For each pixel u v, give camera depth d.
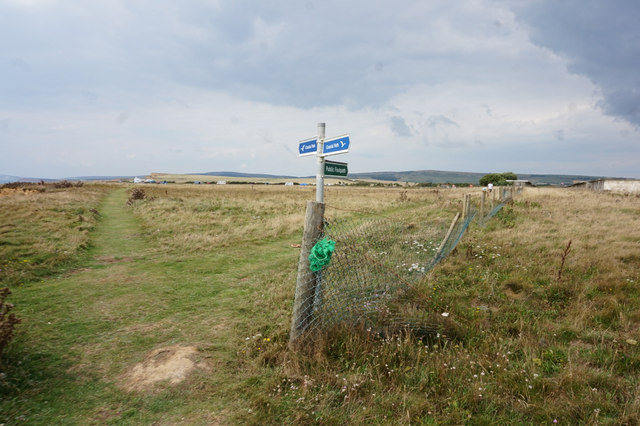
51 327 4.48
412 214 14.78
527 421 2.76
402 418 2.74
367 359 3.54
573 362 3.56
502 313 4.87
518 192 26.70
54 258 7.80
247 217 16.25
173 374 3.37
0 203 16.03
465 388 3.14
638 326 4.33
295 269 7.60
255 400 2.95
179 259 8.67
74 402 2.94
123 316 4.95
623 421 2.67
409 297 5.05
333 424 2.70
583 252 7.47
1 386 2.99
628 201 19.17
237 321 4.78
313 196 29.92
